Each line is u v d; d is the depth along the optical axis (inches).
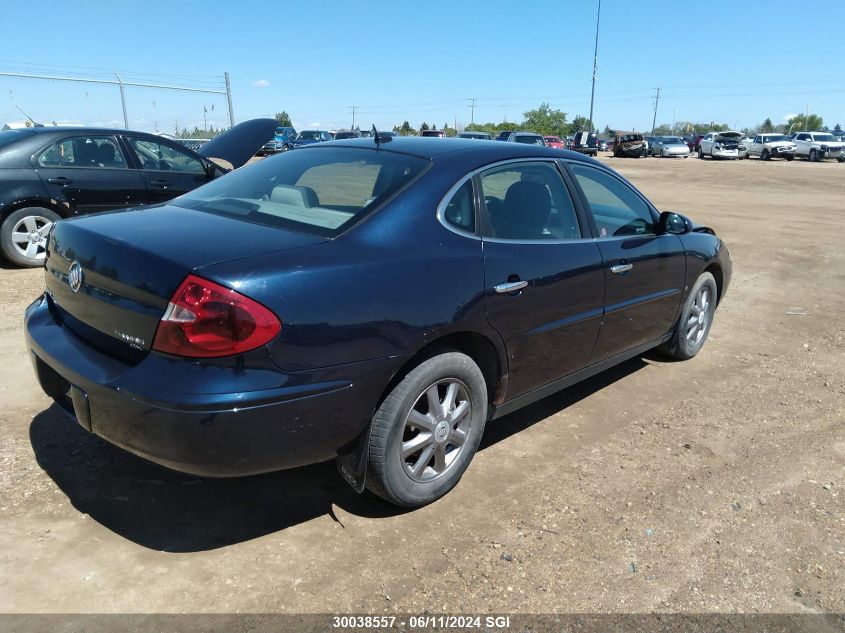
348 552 103.6
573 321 136.8
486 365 124.0
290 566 99.7
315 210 111.3
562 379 143.6
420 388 107.3
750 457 140.3
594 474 130.6
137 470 122.9
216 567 98.6
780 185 869.2
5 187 258.4
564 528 112.3
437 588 96.5
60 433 134.3
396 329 100.8
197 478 121.8
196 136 829.8
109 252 97.7
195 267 88.7
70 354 101.0
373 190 114.9
